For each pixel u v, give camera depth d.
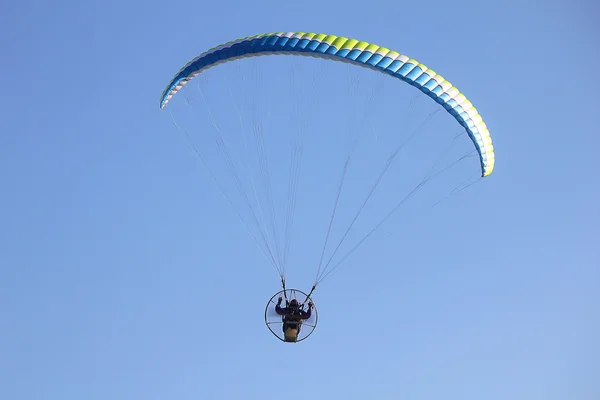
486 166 29.56
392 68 28.03
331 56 27.97
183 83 30.69
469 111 28.70
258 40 28.33
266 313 28.61
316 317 28.53
